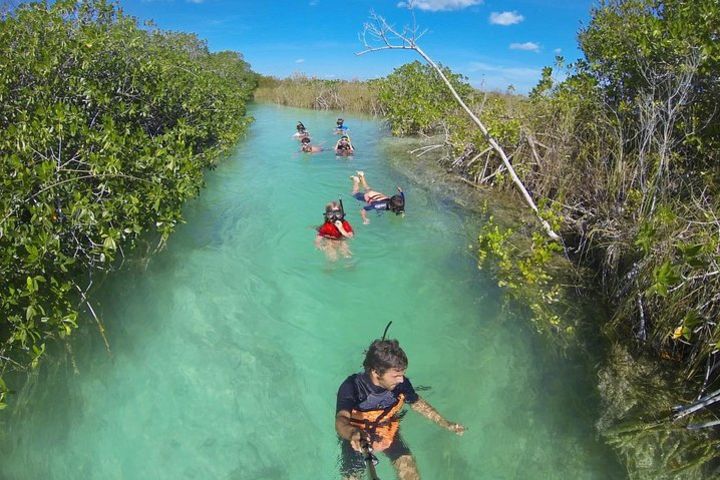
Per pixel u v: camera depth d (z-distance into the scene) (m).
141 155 4.12
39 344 3.04
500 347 3.31
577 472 2.34
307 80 21.88
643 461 2.36
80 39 5.00
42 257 2.84
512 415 2.72
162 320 3.53
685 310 2.91
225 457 2.41
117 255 4.12
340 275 4.29
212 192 6.45
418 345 3.34
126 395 2.82
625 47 4.91
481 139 6.76
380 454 2.37
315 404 2.81
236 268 4.35
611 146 4.87
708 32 4.10
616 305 3.53
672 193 3.84
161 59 6.74
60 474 2.29
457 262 4.52
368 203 6.01
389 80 13.88
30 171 3.26
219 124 7.88
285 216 5.67
